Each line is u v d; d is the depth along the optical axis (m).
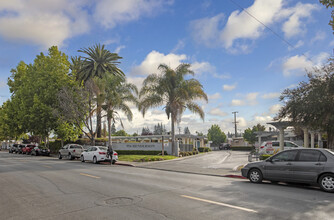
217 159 27.03
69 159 28.70
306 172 9.56
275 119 15.29
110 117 31.77
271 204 7.03
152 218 5.77
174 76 28.75
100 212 6.31
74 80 36.56
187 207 6.70
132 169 17.55
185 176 13.55
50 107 34.50
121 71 44.09
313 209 6.54
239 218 5.73
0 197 8.17
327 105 12.76
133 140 44.50
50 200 7.67
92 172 15.05
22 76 43.53
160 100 29.16
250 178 11.26
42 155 38.50
